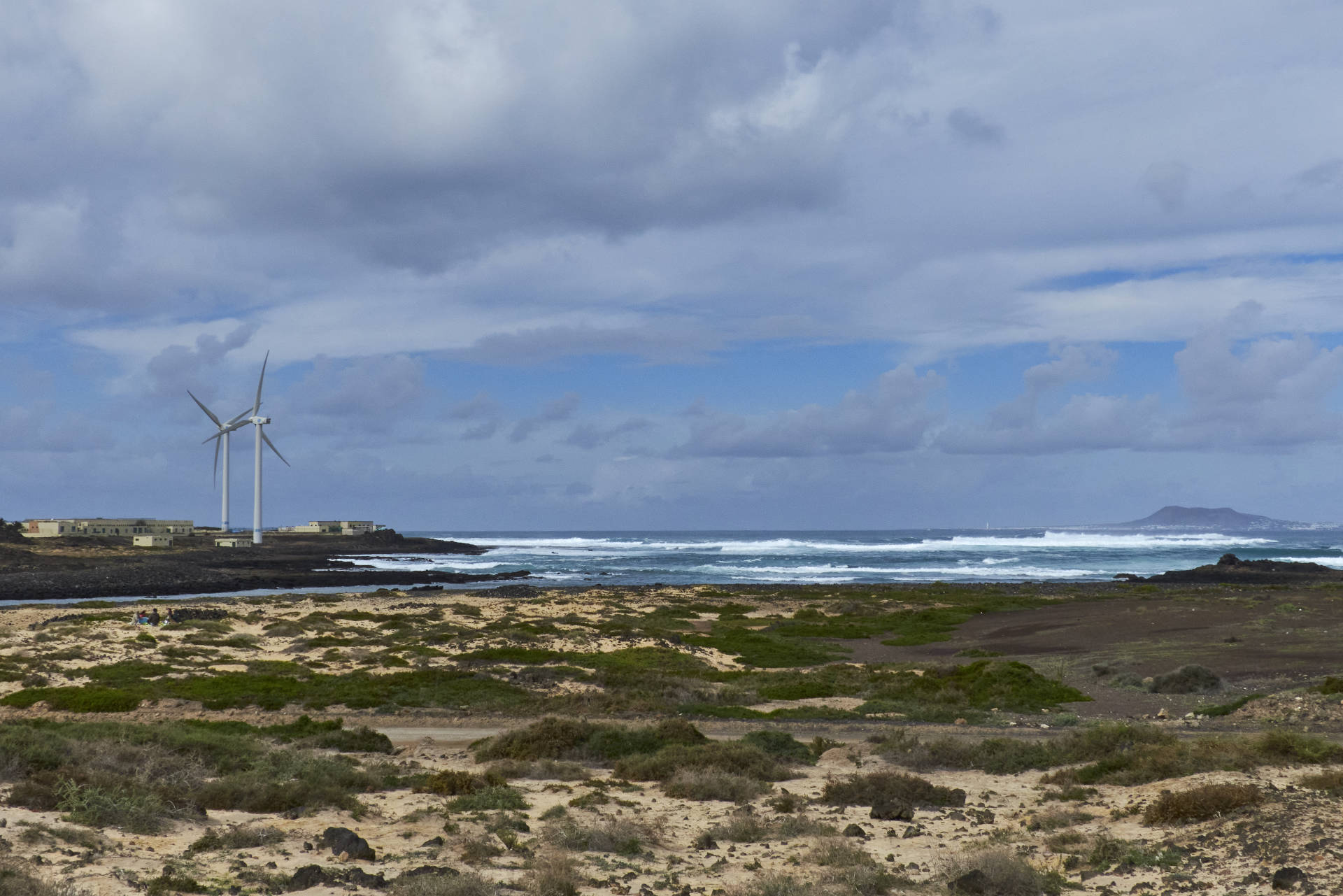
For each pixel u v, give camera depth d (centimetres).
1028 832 1861
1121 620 6938
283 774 2261
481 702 4062
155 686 4331
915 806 2172
